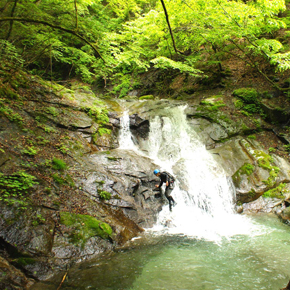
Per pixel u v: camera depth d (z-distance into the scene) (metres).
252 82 11.73
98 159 7.09
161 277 3.94
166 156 8.86
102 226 4.95
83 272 3.97
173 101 12.15
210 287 3.71
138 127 9.55
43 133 6.80
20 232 4.09
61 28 4.41
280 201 7.24
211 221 6.52
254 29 9.19
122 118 9.39
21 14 7.37
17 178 4.89
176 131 9.91
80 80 17.28
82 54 11.43
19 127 6.38
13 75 7.93
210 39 10.43
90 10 16.53
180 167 7.91
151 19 10.83
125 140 9.21
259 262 4.46
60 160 6.13
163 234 5.66
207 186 7.34
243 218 6.71
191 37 10.91
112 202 5.80
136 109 10.35
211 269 4.21
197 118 10.38
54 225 4.54
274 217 6.68
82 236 4.60
